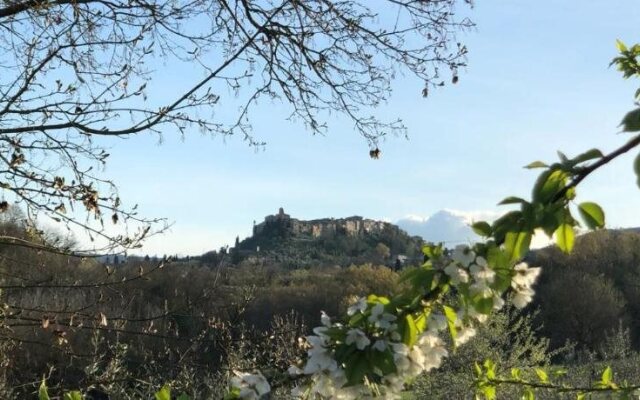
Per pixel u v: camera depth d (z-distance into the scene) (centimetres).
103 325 610
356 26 680
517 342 979
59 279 638
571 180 180
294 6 673
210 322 665
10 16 580
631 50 332
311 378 222
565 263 2634
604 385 387
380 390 201
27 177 511
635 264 2817
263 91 703
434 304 212
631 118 171
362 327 203
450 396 964
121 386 750
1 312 566
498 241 193
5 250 623
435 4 676
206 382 804
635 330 2758
